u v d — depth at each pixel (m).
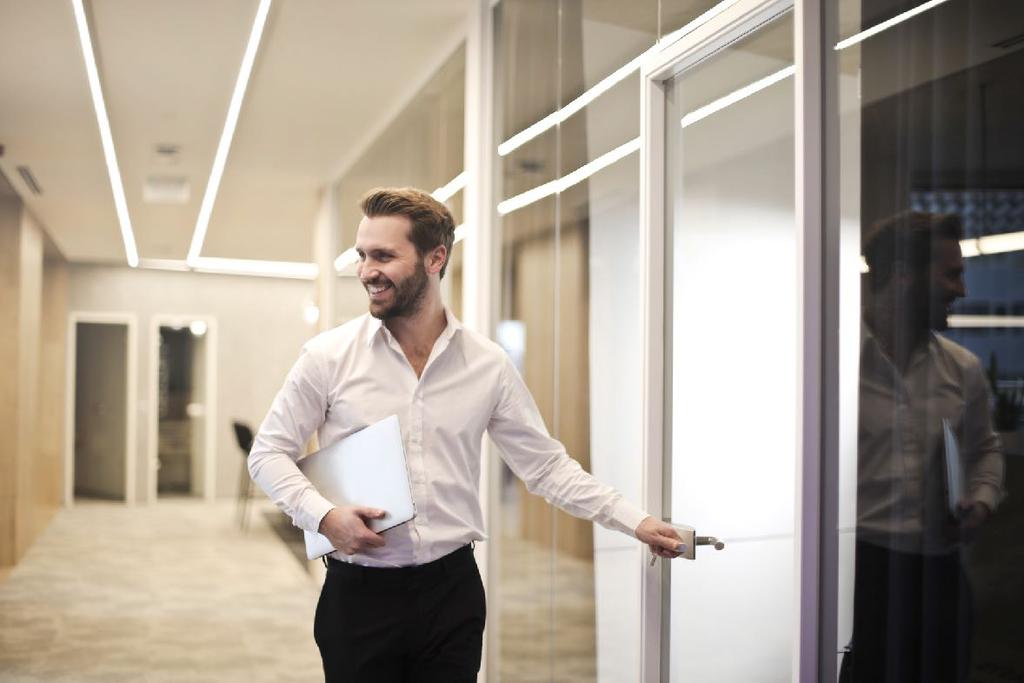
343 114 5.95
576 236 3.23
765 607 2.25
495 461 3.95
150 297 13.81
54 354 11.97
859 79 2.00
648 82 2.77
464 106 4.32
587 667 3.09
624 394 2.87
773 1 2.22
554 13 3.47
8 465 8.16
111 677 4.85
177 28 4.50
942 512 1.77
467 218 4.21
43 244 11.14
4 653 5.27
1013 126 1.64
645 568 2.69
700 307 2.55
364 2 4.18
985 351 1.69
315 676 4.93
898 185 1.89
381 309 2.09
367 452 2.03
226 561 8.52
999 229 1.67
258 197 8.50
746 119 2.38
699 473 2.54
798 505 2.10
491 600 3.97
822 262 2.09
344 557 2.10
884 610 1.90
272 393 14.41
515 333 3.79
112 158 7.05
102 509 12.48
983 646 1.69
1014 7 1.65
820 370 2.08
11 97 5.61
